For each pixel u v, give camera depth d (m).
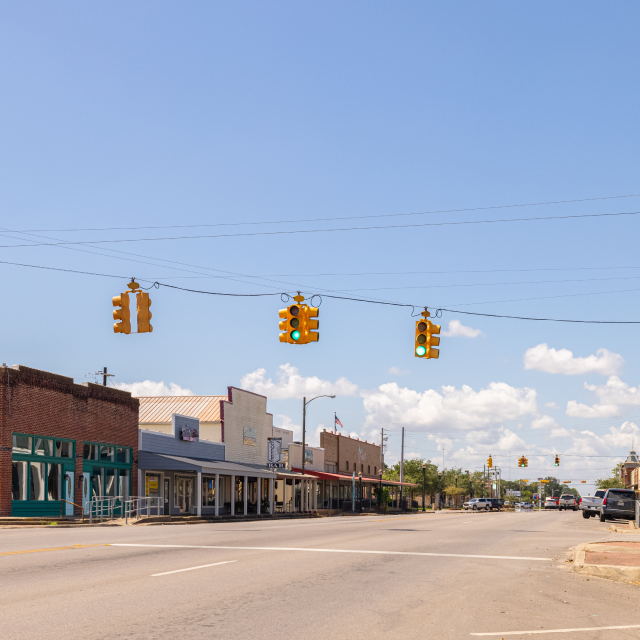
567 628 8.95
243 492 51.50
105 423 37.09
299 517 52.19
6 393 30.41
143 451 40.00
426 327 23.08
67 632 7.69
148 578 11.76
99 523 30.14
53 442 33.25
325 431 71.69
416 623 8.91
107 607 9.14
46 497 32.56
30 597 9.74
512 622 9.23
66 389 34.22
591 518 46.44
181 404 51.47
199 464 39.69
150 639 7.47
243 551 16.70
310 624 8.57
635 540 21.42
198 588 10.88
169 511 42.25
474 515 55.34
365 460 83.38
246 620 8.64
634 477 96.00
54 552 15.45
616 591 12.16
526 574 14.05
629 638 8.50
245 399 53.22
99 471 36.59
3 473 30.02
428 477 119.00
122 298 21.08
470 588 11.98
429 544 20.66
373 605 10.01
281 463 56.25
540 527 32.12
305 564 14.45
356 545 19.56
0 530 24.33
